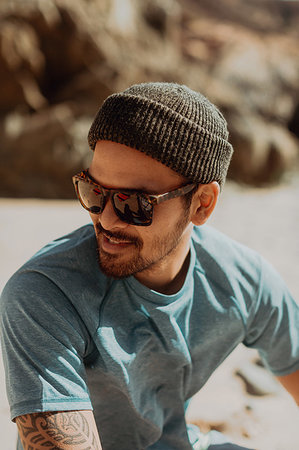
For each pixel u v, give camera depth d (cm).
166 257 143
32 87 1241
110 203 131
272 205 1045
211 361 160
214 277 155
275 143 1420
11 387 127
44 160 1162
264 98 1670
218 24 2230
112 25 1413
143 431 154
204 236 159
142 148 127
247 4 2509
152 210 130
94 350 139
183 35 1969
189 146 131
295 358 171
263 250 585
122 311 143
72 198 1149
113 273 136
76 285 136
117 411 150
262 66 1752
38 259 139
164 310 143
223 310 153
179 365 150
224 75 1691
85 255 142
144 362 146
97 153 132
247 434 221
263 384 263
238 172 1355
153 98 129
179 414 160
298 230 725
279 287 166
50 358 127
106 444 153
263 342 169
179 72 1434
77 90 1268
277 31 2389
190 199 138
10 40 1177
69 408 125
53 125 1184
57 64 1287
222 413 237
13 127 1188
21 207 961
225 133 143
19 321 129
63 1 1277
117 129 127
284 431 224
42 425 123
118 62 1319
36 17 1219
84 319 136
